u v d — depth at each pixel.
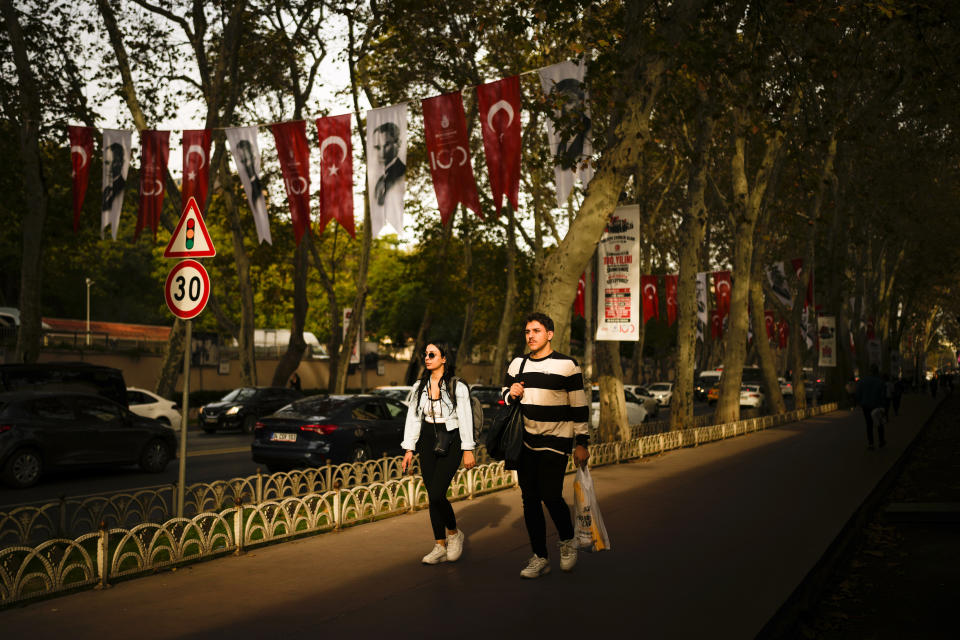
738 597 5.71
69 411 13.90
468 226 33.56
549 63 21.55
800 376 36.38
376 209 13.48
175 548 6.57
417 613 5.29
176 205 25.12
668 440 17.98
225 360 40.75
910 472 16.42
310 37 26.22
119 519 8.23
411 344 66.25
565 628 4.99
